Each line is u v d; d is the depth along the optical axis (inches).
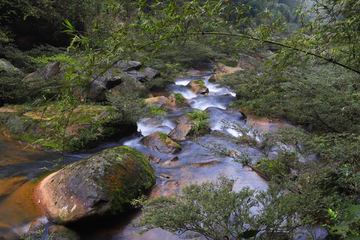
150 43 61.7
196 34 64.2
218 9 59.6
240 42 68.1
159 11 59.1
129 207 131.4
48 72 315.3
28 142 210.5
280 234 79.7
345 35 61.2
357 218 41.9
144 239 112.0
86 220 117.3
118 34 54.9
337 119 144.5
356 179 82.1
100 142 220.5
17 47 422.0
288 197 78.5
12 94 275.0
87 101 280.7
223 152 131.1
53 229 114.3
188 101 375.9
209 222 76.2
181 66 625.9
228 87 465.1
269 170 130.0
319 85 156.4
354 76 141.8
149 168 161.2
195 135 251.1
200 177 170.4
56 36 459.5
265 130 235.5
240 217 77.5
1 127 235.8
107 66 58.8
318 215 85.7
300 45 66.2
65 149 201.5
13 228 116.3
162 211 80.3
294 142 119.5
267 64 76.4
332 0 60.6
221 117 299.3
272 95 191.9
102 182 125.8
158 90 446.3
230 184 94.0
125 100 256.5
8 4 392.2
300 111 171.5
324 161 112.2
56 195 129.0
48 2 433.1
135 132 255.1
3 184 151.1
